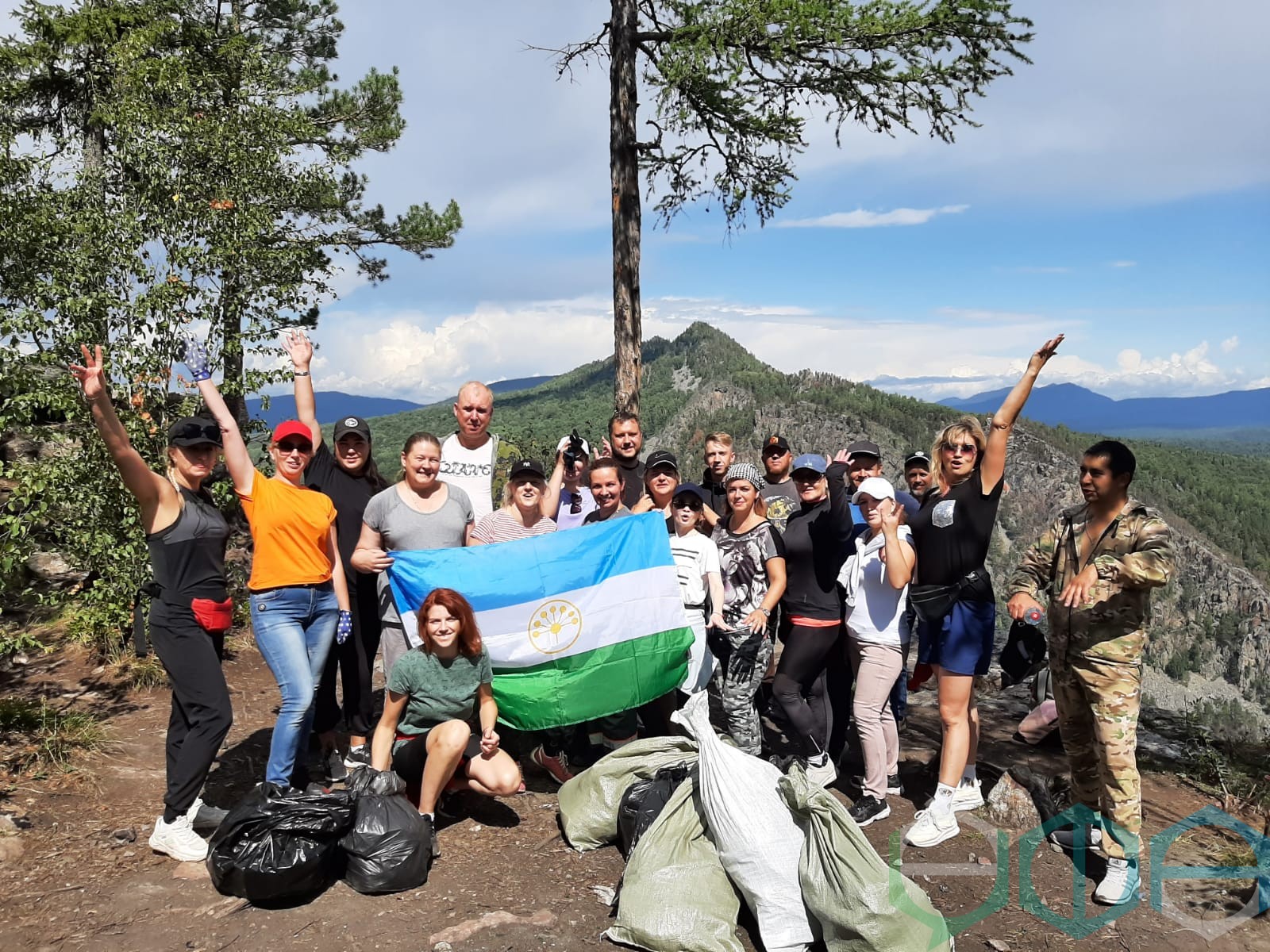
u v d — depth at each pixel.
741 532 4.84
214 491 7.43
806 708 4.70
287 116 8.52
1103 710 3.67
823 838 3.22
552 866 3.90
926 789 4.81
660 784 3.91
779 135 10.42
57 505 6.39
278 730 4.01
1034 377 3.96
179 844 3.76
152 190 7.33
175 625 3.74
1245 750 5.64
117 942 3.13
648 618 4.80
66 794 4.36
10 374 6.25
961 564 4.12
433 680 4.12
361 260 19.05
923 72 9.91
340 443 4.98
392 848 3.58
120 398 6.65
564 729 5.07
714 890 3.36
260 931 3.23
